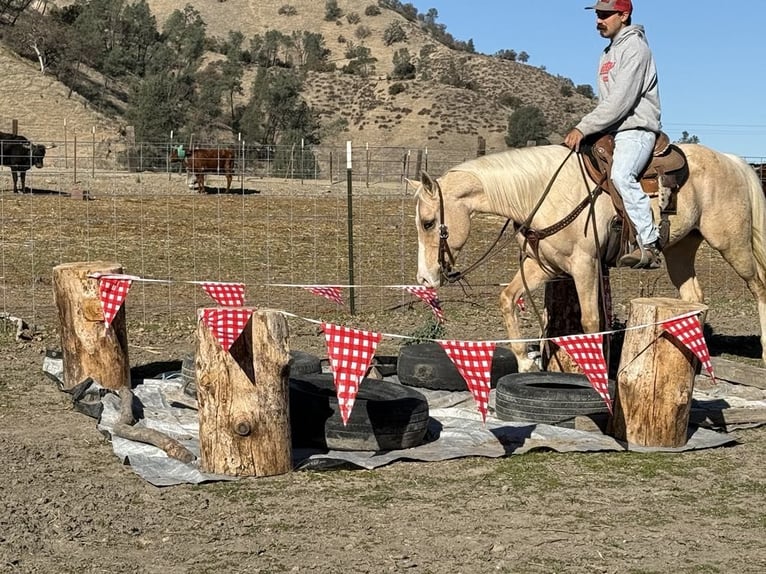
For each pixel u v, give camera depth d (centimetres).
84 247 1800
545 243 819
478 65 13238
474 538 542
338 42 14812
